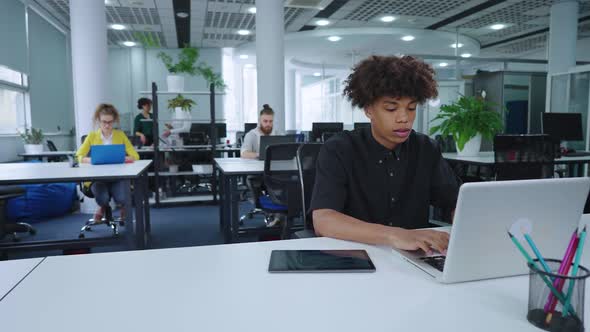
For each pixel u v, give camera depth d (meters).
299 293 0.73
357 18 7.25
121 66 9.30
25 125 6.34
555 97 6.46
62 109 7.79
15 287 0.76
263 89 5.59
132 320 0.63
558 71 6.40
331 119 12.83
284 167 2.97
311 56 10.15
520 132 7.29
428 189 1.31
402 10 6.78
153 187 5.43
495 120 3.51
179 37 8.45
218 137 6.73
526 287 0.74
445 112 3.66
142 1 6.23
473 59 7.53
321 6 6.19
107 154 3.25
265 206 3.12
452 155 3.76
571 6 6.25
